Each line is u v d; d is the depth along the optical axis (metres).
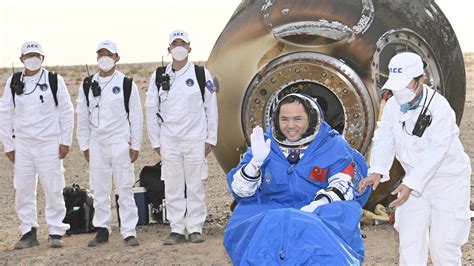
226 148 9.97
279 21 9.69
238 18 10.12
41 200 13.61
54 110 9.47
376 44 9.52
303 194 5.14
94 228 10.48
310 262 4.49
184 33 9.25
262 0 10.03
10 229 11.12
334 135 5.24
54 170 9.52
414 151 5.98
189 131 9.31
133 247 9.40
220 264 8.30
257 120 9.64
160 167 10.83
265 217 4.71
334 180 5.10
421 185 5.79
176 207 9.53
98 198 9.60
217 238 9.74
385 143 6.15
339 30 9.49
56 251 9.36
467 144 17.98
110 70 9.39
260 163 5.10
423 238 6.20
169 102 9.30
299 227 4.59
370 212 9.95
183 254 8.88
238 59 9.80
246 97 9.69
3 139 9.52
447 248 6.16
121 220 9.54
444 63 10.16
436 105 5.91
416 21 9.90
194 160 9.37
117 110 9.34
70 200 10.43
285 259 4.51
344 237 4.83
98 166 9.50
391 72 5.86
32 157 9.49
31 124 9.34
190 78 9.30
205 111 9.44
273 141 5.21
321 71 9.40
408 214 6.17
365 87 9.42
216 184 14.45
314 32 9.49
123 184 9.46
